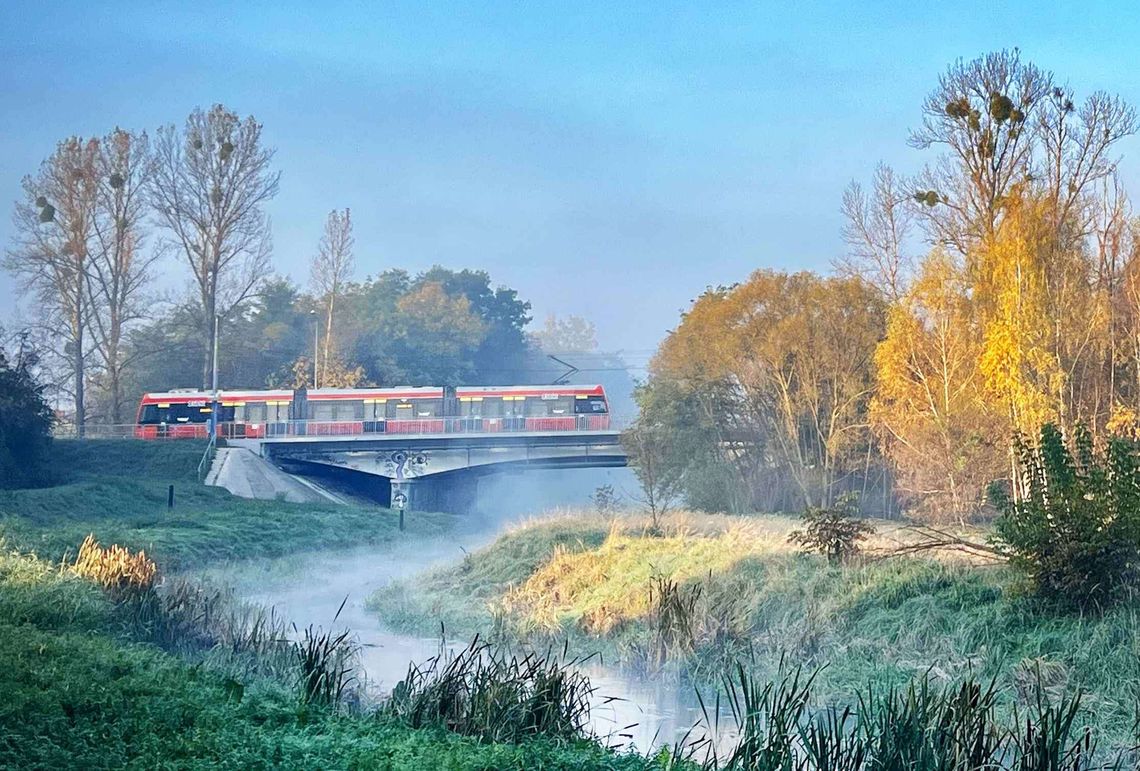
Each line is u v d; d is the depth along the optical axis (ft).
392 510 222.69
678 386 201.98
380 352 382.01
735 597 84.94
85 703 43.70
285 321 423.64
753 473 197.77
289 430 279.08
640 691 69.31
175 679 49.78
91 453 253.85
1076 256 152.76
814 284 199.21
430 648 82.23
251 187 326.44
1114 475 71.97
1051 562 70.28
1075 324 147.13
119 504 182.29
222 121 324.19
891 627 73.67
